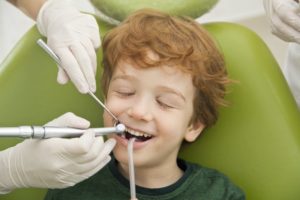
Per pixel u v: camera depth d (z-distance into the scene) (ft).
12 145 3.28
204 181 3.15
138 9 3.27
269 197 3.12
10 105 3.30
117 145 2.84
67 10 3.29
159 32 2.98
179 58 2.85
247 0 6.06
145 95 2.83
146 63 2.79
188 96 2.97
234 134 3.23
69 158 2.58
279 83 3.24
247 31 3.37
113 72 2.96
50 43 3.10
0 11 5.93
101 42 3.24
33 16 3.57
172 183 3.13
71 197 3.08
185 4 3.37
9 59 3.36
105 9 3.34
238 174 3.21
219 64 3.15
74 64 2.91
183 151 3.34
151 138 2.87
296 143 3.13
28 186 2.85
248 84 3.23
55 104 3.31
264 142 3.17
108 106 2.87
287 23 3.48
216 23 3.42
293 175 3.10
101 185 3.09
